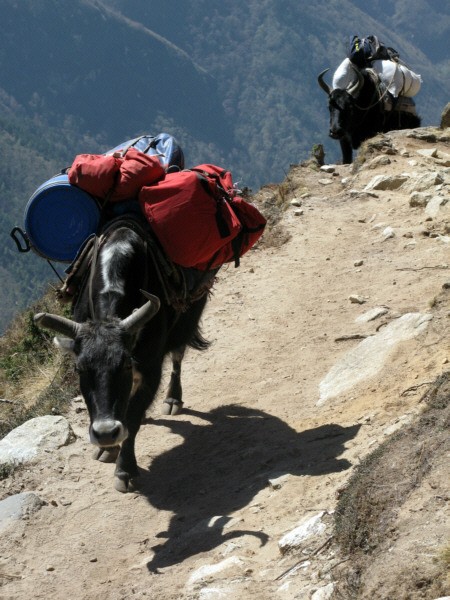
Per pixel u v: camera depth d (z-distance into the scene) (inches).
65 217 265.9
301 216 502.9
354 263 420.2
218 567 204.7
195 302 289.0
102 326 217.3
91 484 269.3
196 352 356.5
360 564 178.4
